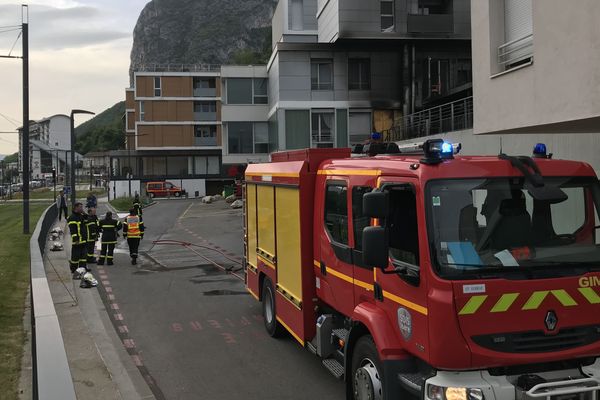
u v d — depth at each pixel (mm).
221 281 13555
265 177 8352
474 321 4059
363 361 5199
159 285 13070
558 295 4211
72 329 8492
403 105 31875
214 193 72500
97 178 116500
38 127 143250
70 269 14180
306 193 6699
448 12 31125
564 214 4559
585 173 4695
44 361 4453
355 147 7012
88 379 6449
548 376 4207
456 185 4418
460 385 4055
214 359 7570
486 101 11016
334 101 32344
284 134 32281
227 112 44250
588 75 8133
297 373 6965
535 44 9375
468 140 16344
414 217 4488
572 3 8422
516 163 4543
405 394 4621
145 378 6879
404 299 4555
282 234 7508
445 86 32062
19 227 27250
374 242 4445
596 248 4477
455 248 4246
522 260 4273
